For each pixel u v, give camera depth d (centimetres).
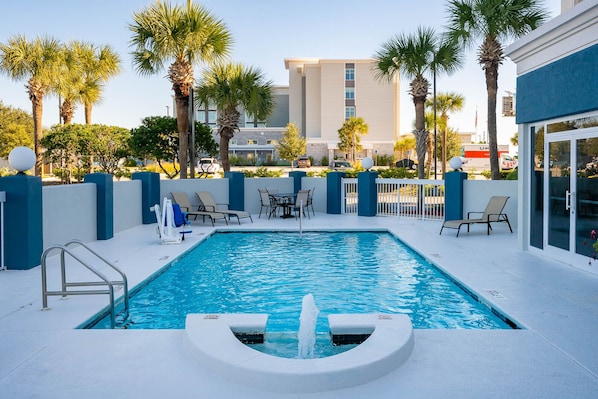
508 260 849
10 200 762
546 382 361
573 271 753
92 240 1081
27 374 376
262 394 344
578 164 764
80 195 1021
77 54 2811
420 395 341
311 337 450
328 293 699
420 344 439
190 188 1531
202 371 381
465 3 1625
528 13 1576
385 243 1130
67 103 2886
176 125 2092
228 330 440
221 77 1928
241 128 5191
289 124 4875
